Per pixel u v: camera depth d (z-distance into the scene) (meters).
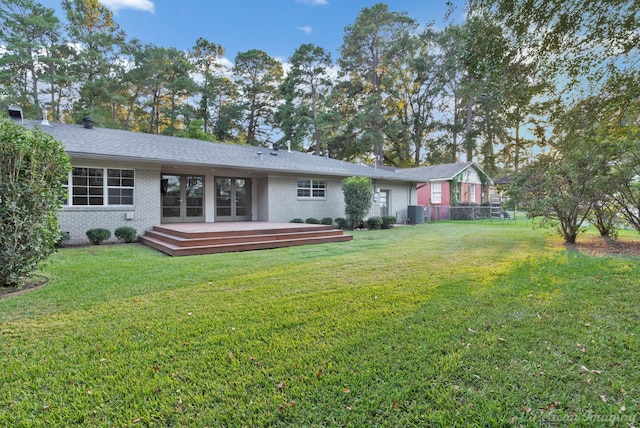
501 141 26.09
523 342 2.88
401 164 33.31
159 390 2.26
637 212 7.95
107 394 2.21
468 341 2.91
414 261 6.61
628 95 5.30
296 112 29.34
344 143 32.09
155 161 9.88
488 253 7.56
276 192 13.30
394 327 3.23
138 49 26.23
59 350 2.80
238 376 2.41
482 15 5.52
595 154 7.27
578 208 8.46
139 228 10.16
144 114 28.86
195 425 1.94
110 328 3.25
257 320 3.44
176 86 26.88
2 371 2.48
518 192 8.73
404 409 2.06
